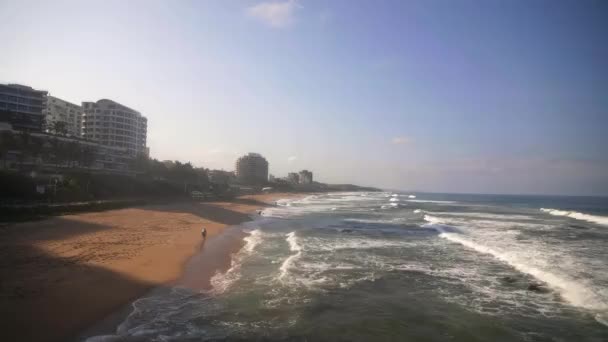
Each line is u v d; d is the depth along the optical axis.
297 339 9.02
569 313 11.04
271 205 67.62
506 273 15.71
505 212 55.75
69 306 10.17
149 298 11.51
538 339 9.33
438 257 18.98
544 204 89.50
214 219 35.62
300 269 15.91
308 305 11.38
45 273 12.80
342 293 12.68
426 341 9.10
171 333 9.14
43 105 80.50
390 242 23.75
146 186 62.91
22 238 19.08
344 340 9.03
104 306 10.47
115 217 31.36
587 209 67.94
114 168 78.12
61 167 57.22
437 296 12.55
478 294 12.82
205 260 17.00
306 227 31.92
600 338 9.41
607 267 16.61
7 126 60.34
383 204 79.62
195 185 85.38
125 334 8.95
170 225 28.36
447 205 78.69
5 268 13.16
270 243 22.67
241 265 16.45
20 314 9.34
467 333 9.61
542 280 14.54
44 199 36.56
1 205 28.64
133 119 99.69
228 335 9.14
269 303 11.49
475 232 29.38
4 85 75.19
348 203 83.31
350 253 19.78
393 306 11.48
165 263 15.59
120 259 15.56
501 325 10.14
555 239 25.55
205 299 11.73
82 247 17.50
